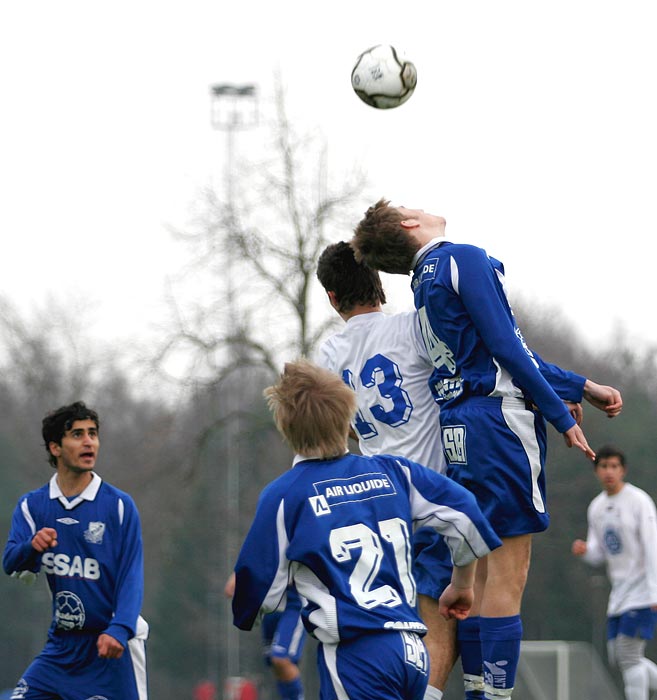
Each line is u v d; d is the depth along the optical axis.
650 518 38.25
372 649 15.80
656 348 141.12
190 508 124.62
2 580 186.38
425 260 20.16
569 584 129.75
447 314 19.73
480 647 20.86
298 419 16.67
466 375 19.75
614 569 39.16
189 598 159.25
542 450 19.88
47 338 168.25
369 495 16.47
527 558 20.05
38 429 172.38
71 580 24.59
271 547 16.28
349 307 22.08
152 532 133.25
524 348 19.23
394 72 22.97
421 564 21.05
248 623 16.62
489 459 19.50
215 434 108.62
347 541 16.16
